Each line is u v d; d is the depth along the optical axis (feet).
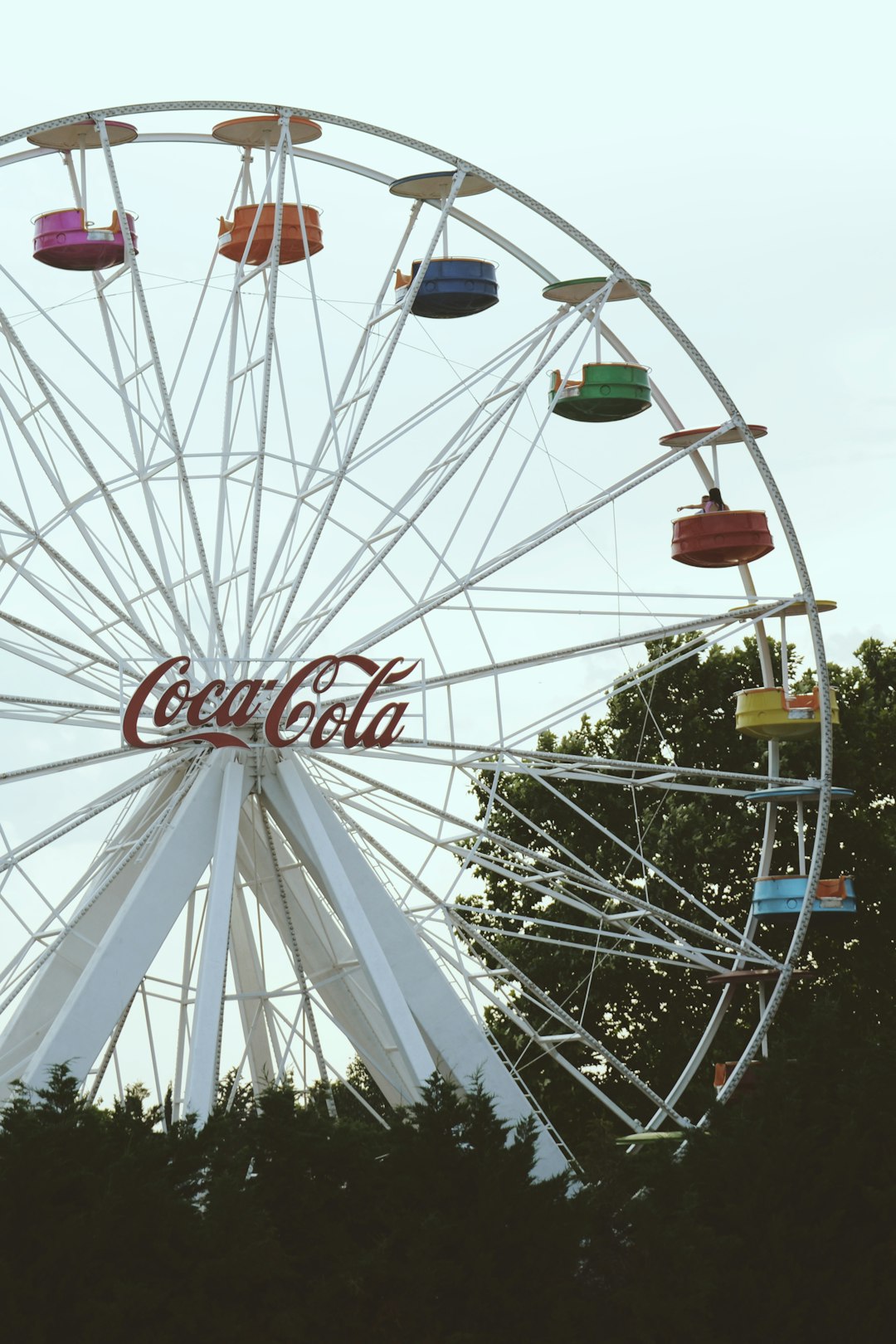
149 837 128.26
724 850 194.49
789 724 142.10
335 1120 108.37
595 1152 111.96
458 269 136.26
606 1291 104.06
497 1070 129.70
